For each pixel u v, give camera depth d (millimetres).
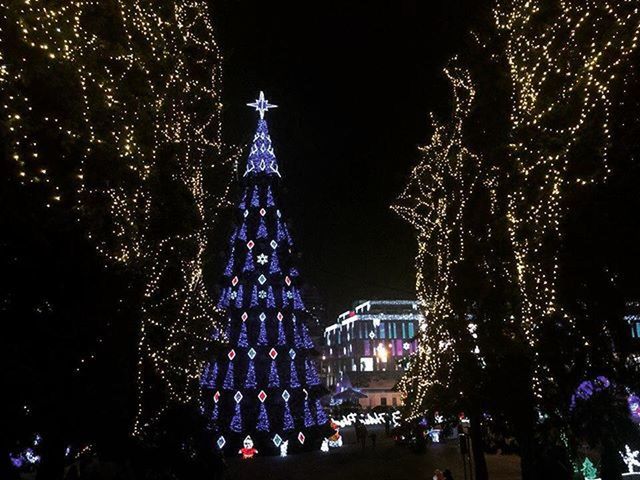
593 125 7863
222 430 29453
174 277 11320
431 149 15203
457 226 12875
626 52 7230
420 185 15539
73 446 9234
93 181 7680
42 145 6836
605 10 7824
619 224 7844
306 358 33156
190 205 10125
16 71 6031
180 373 13086
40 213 6523
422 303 15828
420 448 28500
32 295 6578
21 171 6188
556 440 11117
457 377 12789
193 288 13891
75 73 6539
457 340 12766
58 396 6727
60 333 6660
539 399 10523
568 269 8711
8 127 5809
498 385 11156
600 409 9852
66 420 7051
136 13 8250
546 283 9086
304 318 34750
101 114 7125
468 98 12453
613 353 9289
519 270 9930
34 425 6727
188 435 11695
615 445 10188
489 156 11664
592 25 8016
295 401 31781
